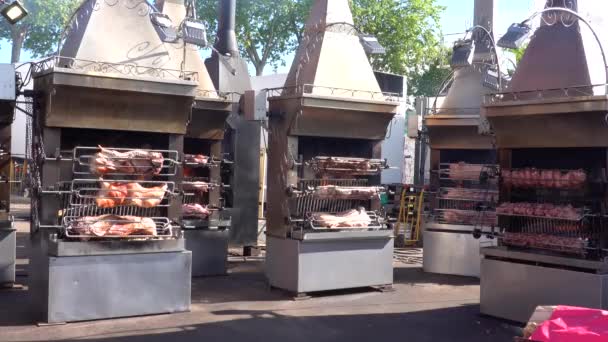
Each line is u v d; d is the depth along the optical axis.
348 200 9.59
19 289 8.73
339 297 8.83
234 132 12.86
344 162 8.84
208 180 10.98
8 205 8.68
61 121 7.02
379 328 7.13
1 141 8.48
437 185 11.75
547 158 7.92
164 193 7.52
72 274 6.87
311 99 8.57
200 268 10.38
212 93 10.75
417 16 29.50
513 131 7.55
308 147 9.42
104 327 6.80
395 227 15.98
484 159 11.94
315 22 9.57
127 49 7.55
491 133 8.14
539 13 7.40
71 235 6.97
